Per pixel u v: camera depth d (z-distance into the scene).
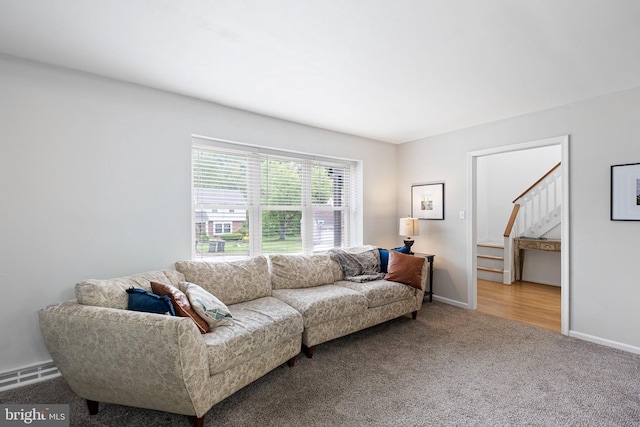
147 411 1.87
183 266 2.60
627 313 2.70
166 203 2.75
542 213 5.22
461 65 2.25
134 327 1.55
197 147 3.03
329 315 2.64
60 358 1.69
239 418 1.80
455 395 2.03
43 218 2.22
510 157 6.01
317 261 3.38
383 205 4.60
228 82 2.55
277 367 2.40
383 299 3.08
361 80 2.51
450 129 3.96
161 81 2.53
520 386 2.13
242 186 3.37
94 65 2.25
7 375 2.09
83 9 1.61
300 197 3.87
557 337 2.97
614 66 2.26
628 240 2.69
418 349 2.71
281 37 1.89
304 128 3.73
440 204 4.16
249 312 2.38
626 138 2.69
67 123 2.30
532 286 5.04
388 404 1.94
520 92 2.75
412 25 1.76
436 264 4.23
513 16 1.67
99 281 1.90
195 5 1.58
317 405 1.92
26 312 2.17
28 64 2.16
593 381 2.19
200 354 1.64
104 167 2.45
